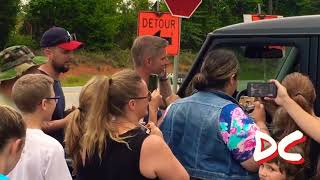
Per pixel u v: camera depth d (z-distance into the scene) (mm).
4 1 47438
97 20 49812
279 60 4250
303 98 3496
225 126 3520
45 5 50250
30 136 3359
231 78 3633
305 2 39750
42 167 3324
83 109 3332
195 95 3756
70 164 3939
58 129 4465
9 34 47844
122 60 45844
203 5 40750
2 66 4215
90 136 3193
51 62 4812
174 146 3768
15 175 3287
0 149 2674
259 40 4219
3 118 2668
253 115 3766
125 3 53312
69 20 50031
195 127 3643
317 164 3385
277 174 3164
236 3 41969
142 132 3201
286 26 4148
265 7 40625
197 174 3619
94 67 42594
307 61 4047
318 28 4031
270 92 3514
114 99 3215
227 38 4352
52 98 3516
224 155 3547
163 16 7684
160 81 4836
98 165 3182
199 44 39438
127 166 3104
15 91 3467
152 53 4328
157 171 3098
